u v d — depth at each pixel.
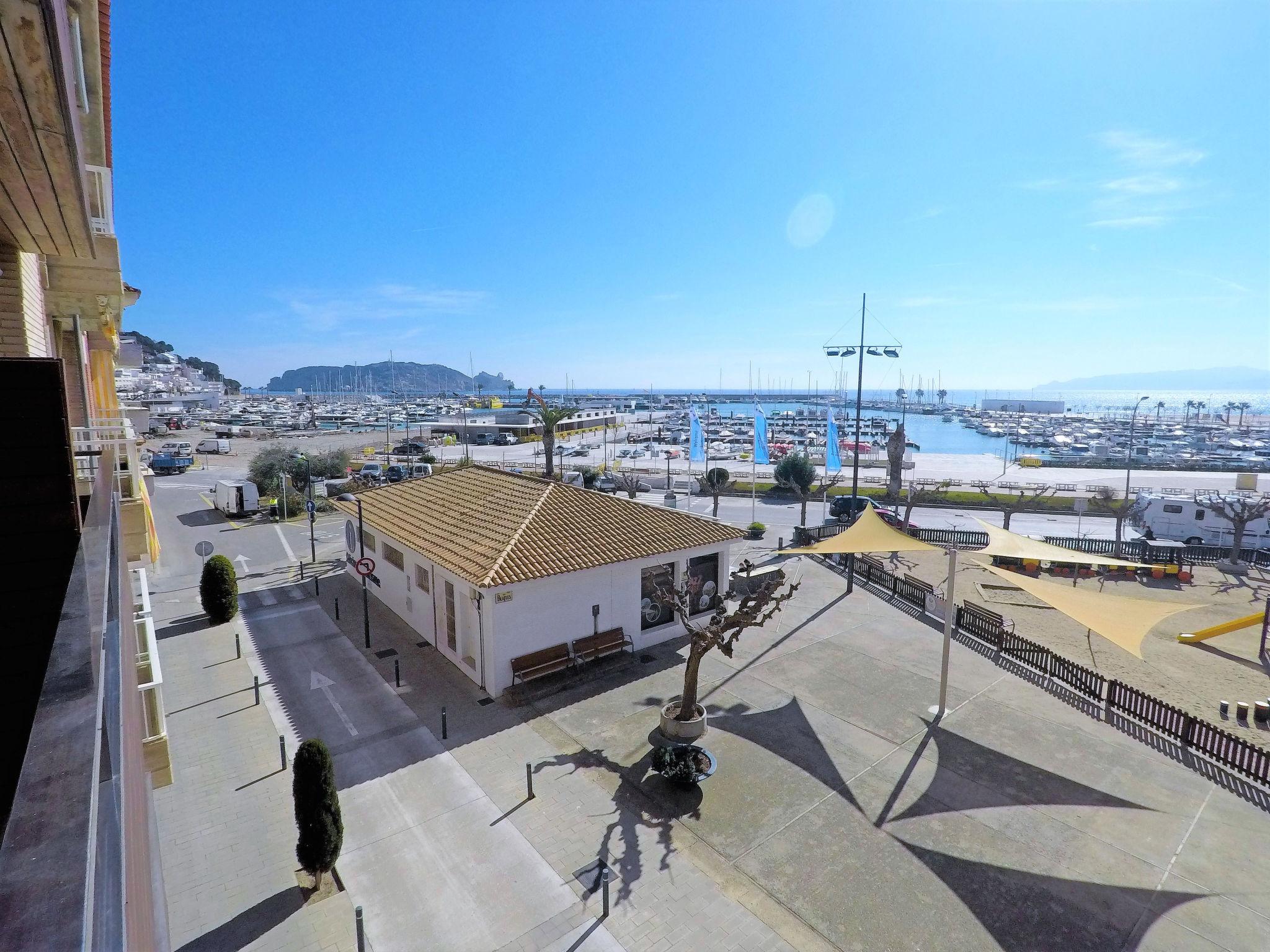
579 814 12.62
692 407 51.28
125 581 5.43
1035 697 17.52
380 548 24.23
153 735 8.83
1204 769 14.27
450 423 107.19
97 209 10.37
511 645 17.34
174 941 9.66
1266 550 32.03
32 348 10.07
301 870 11.13
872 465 74.81
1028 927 10.09
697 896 10.65
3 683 5.37
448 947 9.67
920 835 12.08
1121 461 80.94
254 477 48.81
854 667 19.31
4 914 1.35
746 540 36.59
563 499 21.88
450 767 14.12
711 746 14.96
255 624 22.38
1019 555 19.03
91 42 6.19
